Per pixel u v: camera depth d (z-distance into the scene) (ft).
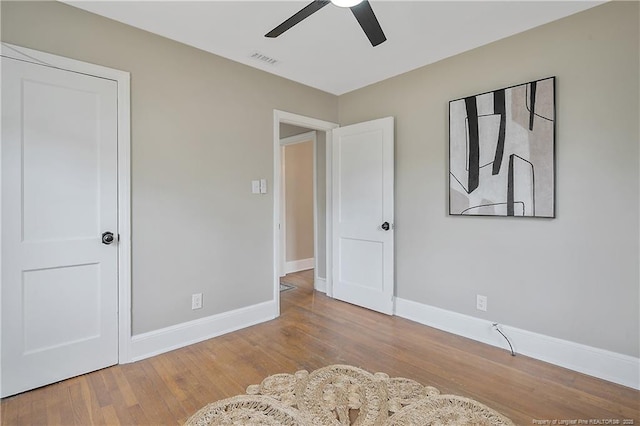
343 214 11.90
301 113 11.18
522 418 5.62
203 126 8.73
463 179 8.89
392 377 6.93
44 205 6.46
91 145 6.98
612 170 6.69
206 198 8.84
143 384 6.66
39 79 6.36
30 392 6.32
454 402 6.06
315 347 8.36
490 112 8.32
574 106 7.11
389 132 10.42
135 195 7.60
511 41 8.03
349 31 7.77
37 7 6.33
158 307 8.02
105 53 7.14
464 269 9.02
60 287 6.67
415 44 8.45
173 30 7.71
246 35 7.95
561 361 7.38
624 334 6.63
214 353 8.04
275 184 10.44
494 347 8.36
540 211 7.56
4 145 6.03
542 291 7.65
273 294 10.46
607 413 5.75
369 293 11.15
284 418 5.65
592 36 6.86
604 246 6.81
